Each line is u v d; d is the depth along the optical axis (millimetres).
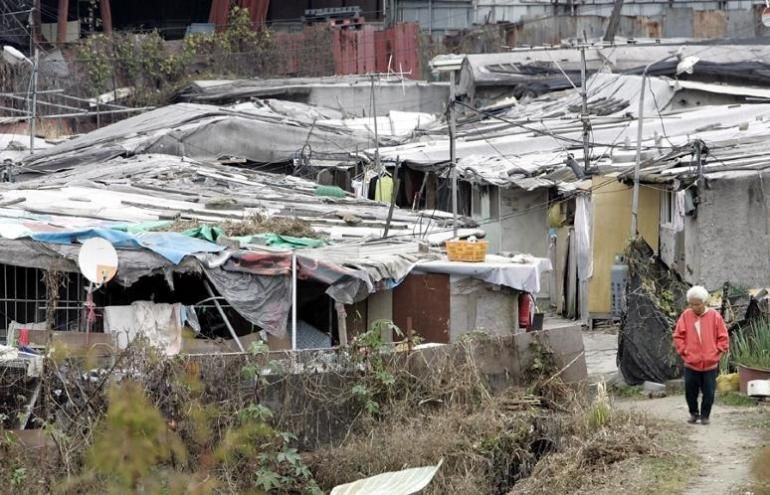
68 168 55062
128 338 25234
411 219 39000
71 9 92188
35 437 22328
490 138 57062
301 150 59594
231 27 87688
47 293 25891
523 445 24906
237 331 28938
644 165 40125
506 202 48500
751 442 23562
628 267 34875
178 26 95188
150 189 41781
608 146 47250
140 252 27516
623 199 40750
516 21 93062
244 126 60969
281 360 24391
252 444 23109
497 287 29578
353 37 87500
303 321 29312
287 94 77438
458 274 29312
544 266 31047
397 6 94438
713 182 36281
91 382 22844
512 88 73812
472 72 73500
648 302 29953
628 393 29516
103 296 28828
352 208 41156
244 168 60625
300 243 30953
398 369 25484
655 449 23422
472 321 29547
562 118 60281
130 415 19469
